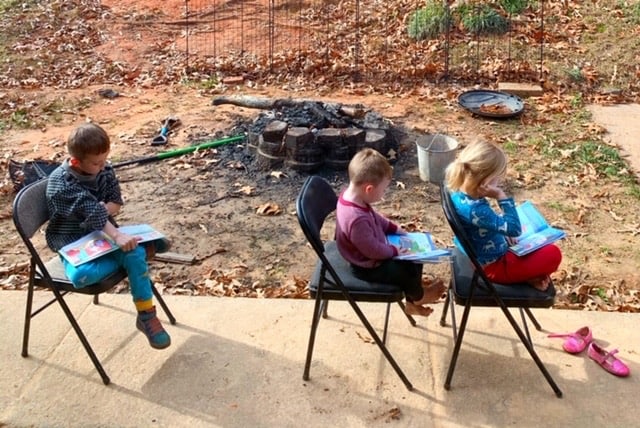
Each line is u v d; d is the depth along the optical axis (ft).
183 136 27.27
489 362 13.67
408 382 13.02
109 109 31.07
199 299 15.96
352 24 38.65
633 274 18.02
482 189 12.18
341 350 14.10
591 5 38.32
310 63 34.94
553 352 13.93
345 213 12.34
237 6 41.78
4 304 15.71
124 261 13.12
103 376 13.23
